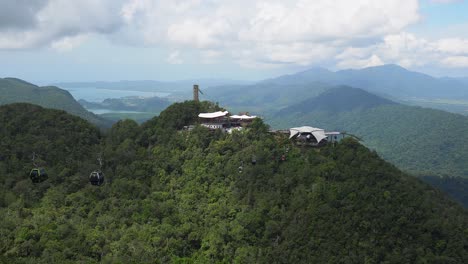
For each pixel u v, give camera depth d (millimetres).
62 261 69312
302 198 83000
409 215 77938
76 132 111688
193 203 89438
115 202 88812
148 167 100062
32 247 72812
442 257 72875
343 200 79812
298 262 73062
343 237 74312
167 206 87125
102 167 100875
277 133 109812
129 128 117500
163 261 74062
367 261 71250
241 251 76875
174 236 80250
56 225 79750
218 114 116562
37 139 104000
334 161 91812
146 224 83062
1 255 70062
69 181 95250
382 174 85562
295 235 76812
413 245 74562
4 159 97125
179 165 100375
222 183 93688
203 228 82812
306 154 98125
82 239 76875
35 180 70750
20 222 79062
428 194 88688
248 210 84625
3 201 85562
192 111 120000
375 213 77312
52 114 115188
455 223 79875
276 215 82062
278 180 88562
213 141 105000
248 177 91812
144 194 91688
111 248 75250
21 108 115438
